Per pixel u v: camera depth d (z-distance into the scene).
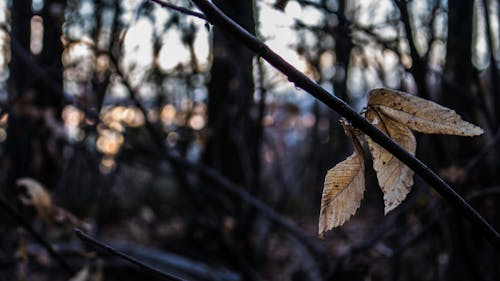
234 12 1.87
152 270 0.77
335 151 3.75
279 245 4.06
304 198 4.92
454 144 2.31
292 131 5.11
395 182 0.54
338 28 1.93
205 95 3.47
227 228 2.81
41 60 2.95
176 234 4.24
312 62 2.34
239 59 2.80
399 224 2.50
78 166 4.39
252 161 3.04
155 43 2.36
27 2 3.06
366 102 0.55
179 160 2.73
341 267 2.32
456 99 2.20
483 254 2.25
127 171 5.90
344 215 0.52
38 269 2.63
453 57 2.18
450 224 2.14
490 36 2.11
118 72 2.28
